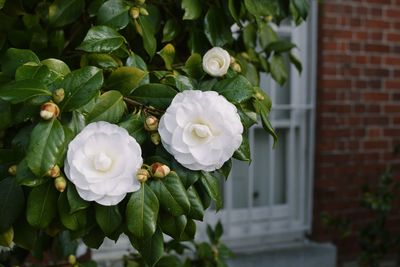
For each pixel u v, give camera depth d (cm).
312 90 270
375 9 277
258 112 116
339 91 271
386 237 239
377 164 283
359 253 268
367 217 284
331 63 268
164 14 132
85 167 99
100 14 117
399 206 287
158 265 146
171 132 104
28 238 112
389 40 281
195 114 103
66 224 103
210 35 126
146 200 103
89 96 102
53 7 122
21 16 128
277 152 287
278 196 289
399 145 258
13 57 109
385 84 282
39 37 125
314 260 266
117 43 113
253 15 125
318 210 274
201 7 124
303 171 278
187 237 113
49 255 184
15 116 103
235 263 254
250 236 273
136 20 120
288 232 278
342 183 276
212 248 166
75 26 130
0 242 110
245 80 114
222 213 270
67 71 109
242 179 282
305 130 277
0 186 107
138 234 102
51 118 100
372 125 280
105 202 101
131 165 101
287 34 267
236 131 104
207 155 103
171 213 104
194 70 120
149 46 120
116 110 106
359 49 274
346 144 275
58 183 100
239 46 142
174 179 105
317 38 268
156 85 110
